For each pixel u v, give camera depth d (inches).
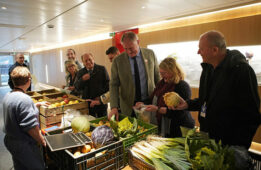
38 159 62.9
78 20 152.3
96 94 111.1
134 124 52.0
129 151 42.5
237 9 123.8
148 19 156.1
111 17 145.3
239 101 42.6
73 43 327.6
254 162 40.9
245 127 42.6
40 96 118.5
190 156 38.2
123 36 71.7
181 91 67.2
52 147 40.1
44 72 477.4
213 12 134.3
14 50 502.9
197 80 154.3
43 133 66.1
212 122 48.0
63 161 41.5
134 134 49.6
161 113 66.1
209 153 35.2
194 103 57.9
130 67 78.7
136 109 67.9
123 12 129.8
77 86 107.7
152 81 82.7
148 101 79.9
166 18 152.7
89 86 111.3
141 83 80.7
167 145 43.5
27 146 60.2
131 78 79.3
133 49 71.2
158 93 73.7
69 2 103.5
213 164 32.7
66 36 251.8
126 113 82.7
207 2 109.0
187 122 68.6
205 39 45.9
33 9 116.0
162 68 68.7
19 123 57.6
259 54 120.5
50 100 102.0
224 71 45.3
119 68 80.2
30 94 133.9
